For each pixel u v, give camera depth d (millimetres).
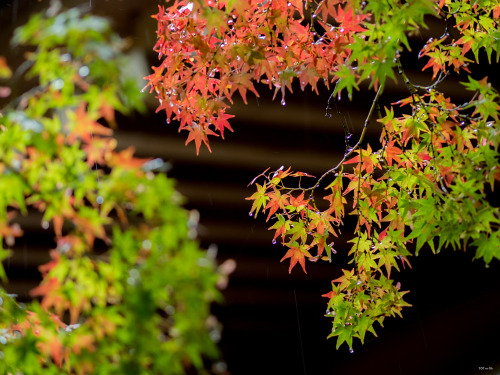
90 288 1390
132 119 3590
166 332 1259
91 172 1402
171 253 1285
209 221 4270
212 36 2092
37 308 1417
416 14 1606
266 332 5266
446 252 5160
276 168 4180
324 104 3926
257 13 2051
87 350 1347
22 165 1400
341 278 2275
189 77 2094
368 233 2227
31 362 1400
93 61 1389
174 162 3934
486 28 2182
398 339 5742
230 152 3994
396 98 4035
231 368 4996
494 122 1949
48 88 1423
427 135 2031
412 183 2100
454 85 4031
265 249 4562
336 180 2223
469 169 1869
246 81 2000
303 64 2029
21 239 3961
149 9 3146
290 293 4949
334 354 5605
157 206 1342
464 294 5613
